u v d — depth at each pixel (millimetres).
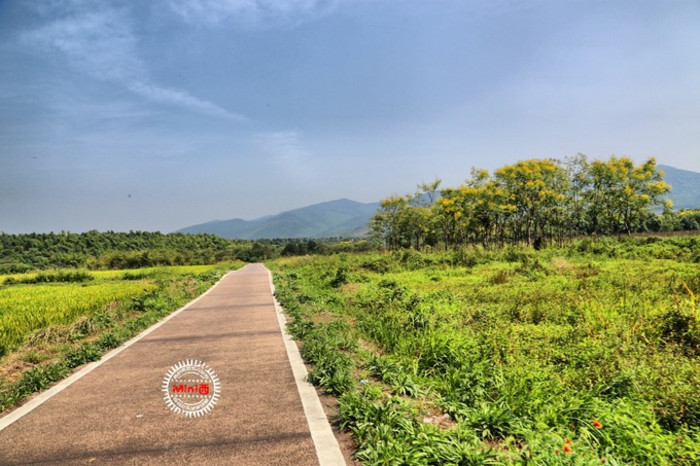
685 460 3193
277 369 6270
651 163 52969
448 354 6207
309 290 18203
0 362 7531
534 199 57000
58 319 11227
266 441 3836
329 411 4570
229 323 10672
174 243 131500
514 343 6750
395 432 3801
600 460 3160
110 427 4254
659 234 54000
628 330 6875
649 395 4344
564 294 11359
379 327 8516
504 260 27344
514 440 3738
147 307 14047
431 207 72688
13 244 98375
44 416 4617
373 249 89438
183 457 3551
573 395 4590
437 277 19625
